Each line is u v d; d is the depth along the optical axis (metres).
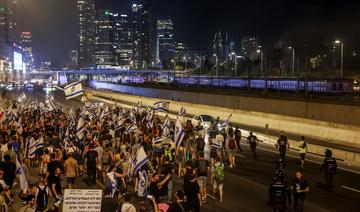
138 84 147.38
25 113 40.72
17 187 19.78
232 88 103.12
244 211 17.33
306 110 47.94
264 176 24.25
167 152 20.86
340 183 22.95
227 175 24.48
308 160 29.88
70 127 29.48
